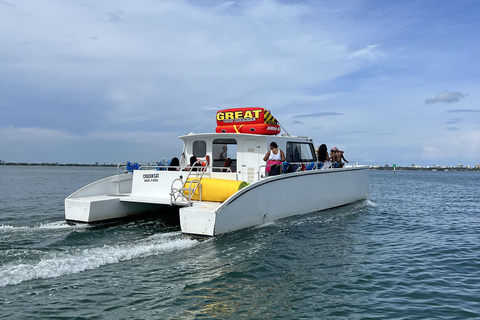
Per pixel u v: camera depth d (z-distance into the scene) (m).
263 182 8.37
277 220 8.98
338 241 7.77
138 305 4.34
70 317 3.98
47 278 5.13
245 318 4.11
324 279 5.44
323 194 10.98
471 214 13.16
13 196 18.78
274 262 6.09
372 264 6.25
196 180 8.58
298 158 11.12
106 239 7.49
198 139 10.40
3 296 4.50
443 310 4.45
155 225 9.03
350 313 4.33
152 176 9.55
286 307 4.44
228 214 7.45
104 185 9.97
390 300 4.74
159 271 5.53
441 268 6.13
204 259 6.14
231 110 10.10
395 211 12.93
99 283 5.00
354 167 13.04
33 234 7.91
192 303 4.44
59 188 25.67
